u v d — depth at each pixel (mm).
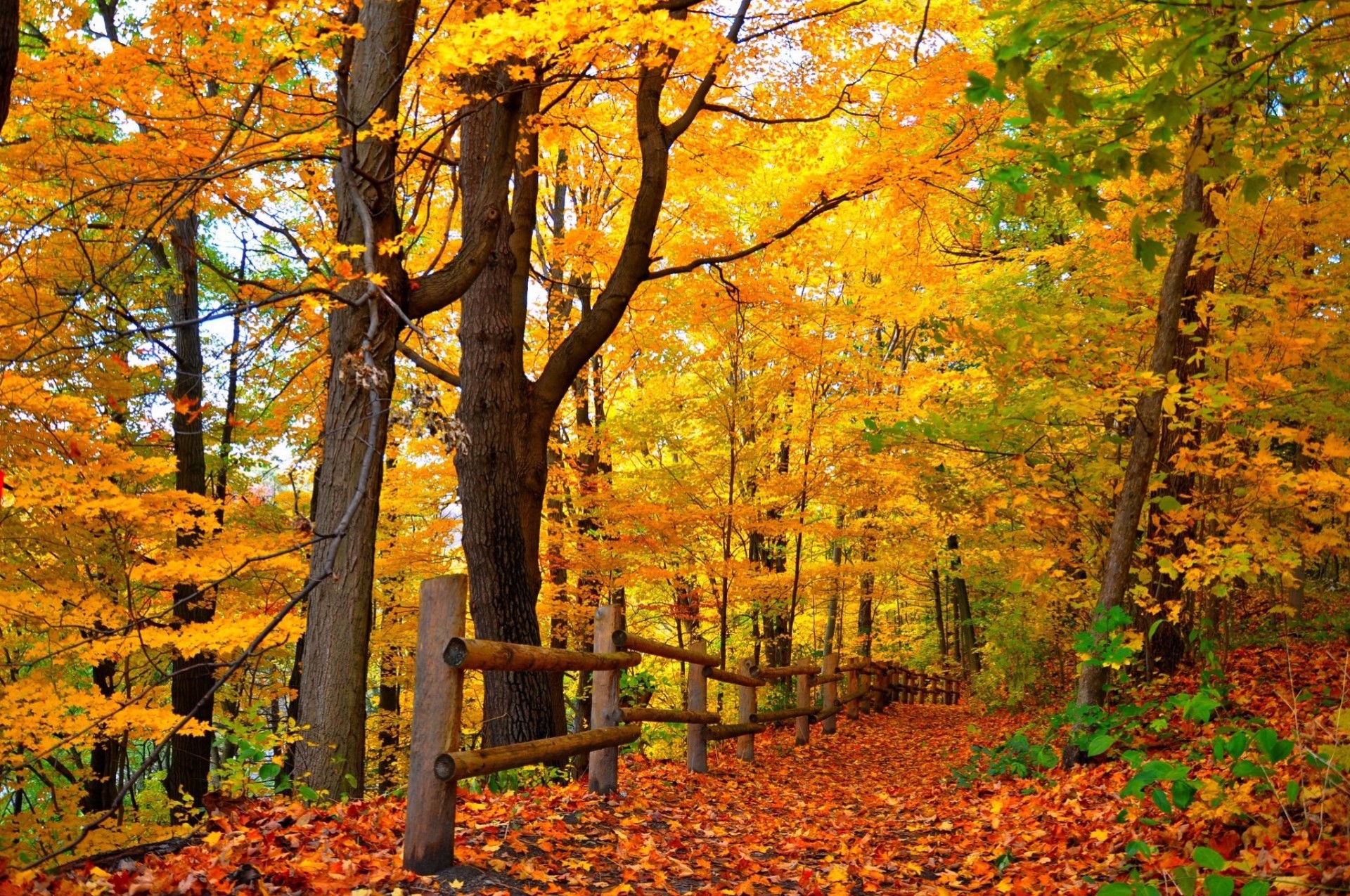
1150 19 3859
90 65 6234
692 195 10867
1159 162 3709
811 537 18109
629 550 11609
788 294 11117
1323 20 3453
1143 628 9500
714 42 7945
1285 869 3379
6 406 6211
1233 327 8352
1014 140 4059
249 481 13219
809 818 6570
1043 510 8062
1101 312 7629
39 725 5812
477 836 4473
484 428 7754
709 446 12906
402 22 6660
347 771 6203
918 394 11680
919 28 9078
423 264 11398
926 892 4383
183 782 10062
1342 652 9195
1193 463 7230
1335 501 7645
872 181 8938
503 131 7074
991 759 7762
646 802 6172
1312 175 7676
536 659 4703
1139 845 3895
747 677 9344
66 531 7504
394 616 13031
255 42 6195
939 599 22656
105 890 3236
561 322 12234
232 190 7930
